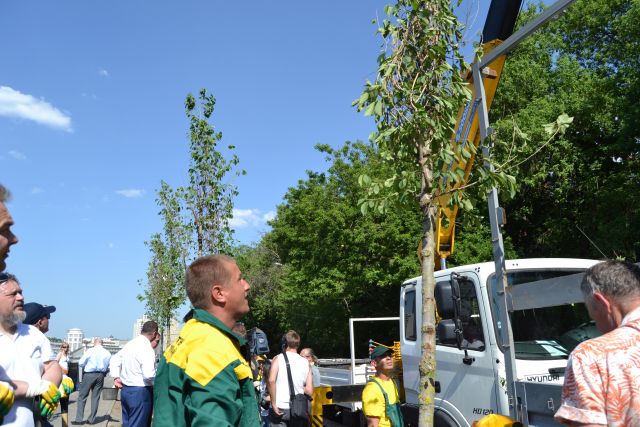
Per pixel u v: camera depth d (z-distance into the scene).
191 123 10.23
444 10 4.75
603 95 20.62
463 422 5.70
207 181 10.16
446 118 4.64
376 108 4.53
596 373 2.29
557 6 4.25
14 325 3.93
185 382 2.37
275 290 38.91
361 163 28.97
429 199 4.54
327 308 30.83
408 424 6.82
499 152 5.07
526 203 23.73
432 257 4.43
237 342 2.58
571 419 2.29
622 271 2.49
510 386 4.43
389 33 4.75
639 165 20.50
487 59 4.89
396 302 28.80
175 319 19.81
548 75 24.25
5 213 2.83
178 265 13.99
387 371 5.90
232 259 2.76
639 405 2.19
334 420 9.68
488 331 5.51
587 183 21.00
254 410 2.49
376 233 26.05
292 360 7.34
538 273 5.72
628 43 20.17
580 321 5.55
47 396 3.94
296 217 30.44
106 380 18.42
